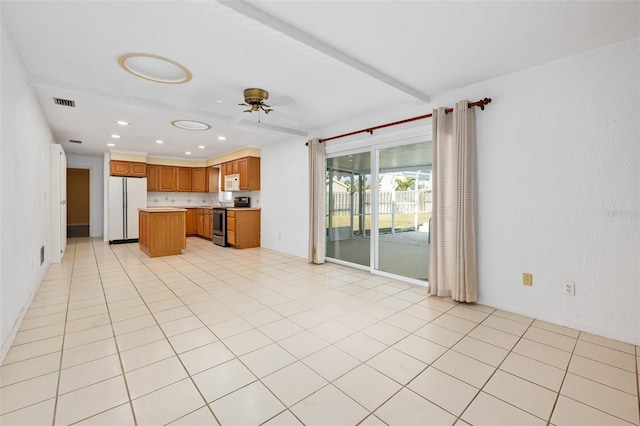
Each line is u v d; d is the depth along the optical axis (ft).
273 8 6.11
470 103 9.62
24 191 8.89
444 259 10.50
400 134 12.60
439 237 10.47
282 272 14.24
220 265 15.76
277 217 20.01
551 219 8.32
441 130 10.35
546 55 7.95
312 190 16.15
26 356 6.48
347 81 9.88
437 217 10.52
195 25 6.79
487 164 9.57
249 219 21.58
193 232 28.45
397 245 14.30
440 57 8.14
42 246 12.70
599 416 4.76
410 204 13.55
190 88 10.51
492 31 6.88
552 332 7.77
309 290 11.40
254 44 7.59
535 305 8.68
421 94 10.69
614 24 6.53
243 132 16.34
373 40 7.33
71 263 15.83
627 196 7.17
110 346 6.97
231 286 11.89
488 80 9.52
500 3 5.90
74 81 9.93
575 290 7.96
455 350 6.86
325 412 4.86
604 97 7.42
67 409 4.85
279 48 7.79
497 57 8.10
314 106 12.41
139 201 23.62
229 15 6.01
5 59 6.88
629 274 7.18
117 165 22.80
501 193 9.27
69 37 7.29
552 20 6.43
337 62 7.98
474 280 9.76
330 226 16.74
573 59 7.88
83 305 9.64
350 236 15.61
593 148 7.60
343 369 6.09
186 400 5.12
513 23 6.56
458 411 4.89
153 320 8.48
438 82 9.80
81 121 14.21
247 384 5.58
